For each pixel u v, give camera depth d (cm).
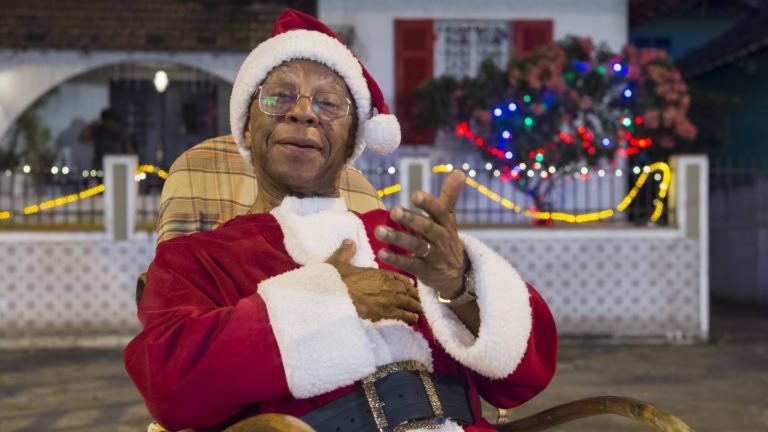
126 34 1242
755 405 580
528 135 1058
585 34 1232
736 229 1331
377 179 917
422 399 189
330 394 184
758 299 1261
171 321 177
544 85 1040
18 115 1234
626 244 887
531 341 192
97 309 857
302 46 204
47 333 852
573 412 198
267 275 199
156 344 172
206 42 1234
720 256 1391
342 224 205
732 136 1445
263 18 1292
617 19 1231
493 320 175
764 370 720
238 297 194
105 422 531
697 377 687
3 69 1229
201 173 260
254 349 170
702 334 887
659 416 177
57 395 618
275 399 184
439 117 1134
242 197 260
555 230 884
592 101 1067
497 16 1225
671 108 1056
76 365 752
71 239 855
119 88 1424
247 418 168
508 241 885
